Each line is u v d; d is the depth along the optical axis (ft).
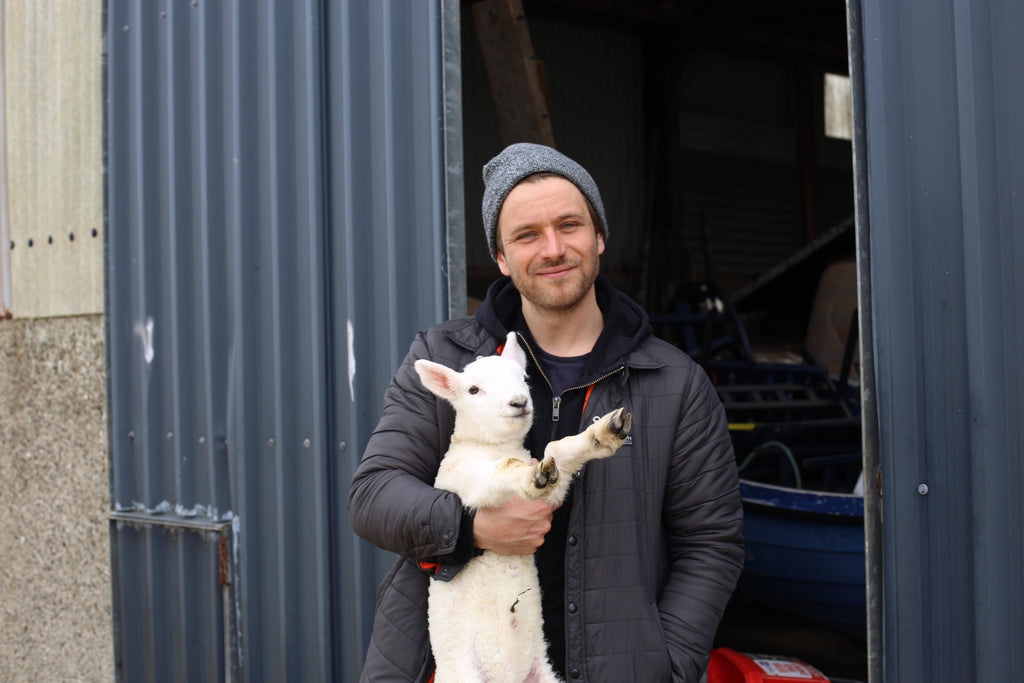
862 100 7.69
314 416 10.07
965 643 7.39
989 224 7.41
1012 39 7.41
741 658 10.30
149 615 11.31
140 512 11.50
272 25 10.22
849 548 12.66
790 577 13.38
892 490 7.48
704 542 6.37
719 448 6.43
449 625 5.99
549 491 5.22
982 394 7.34
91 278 13.02
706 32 26.30
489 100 24.57
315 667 10.11
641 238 27.89
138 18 11.39
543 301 6.28
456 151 9.34
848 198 32.58
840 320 21.38
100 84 12.41
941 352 7.52
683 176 28.19
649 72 28.02
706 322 20.99
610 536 6.09
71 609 13.28
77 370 13.23
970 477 7.40
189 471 11.01
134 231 11.55
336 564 10.03
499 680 5.93
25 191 13.97
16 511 14.11
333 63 10.00
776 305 28.63
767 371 19.65
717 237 28.81
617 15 27.12
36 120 13.76
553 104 26.17
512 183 6.23
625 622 6.00
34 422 13.85
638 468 6.20
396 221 9.57
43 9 13.66
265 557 10.47
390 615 6.43
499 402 5.99
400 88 9.62
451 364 6.70
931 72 7.61
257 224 10.51
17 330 14.12
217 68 10.75
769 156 30.32
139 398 11.52
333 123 10.01
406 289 9.60
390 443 6.32
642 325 6.52
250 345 10.50
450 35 9.30
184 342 11.01
